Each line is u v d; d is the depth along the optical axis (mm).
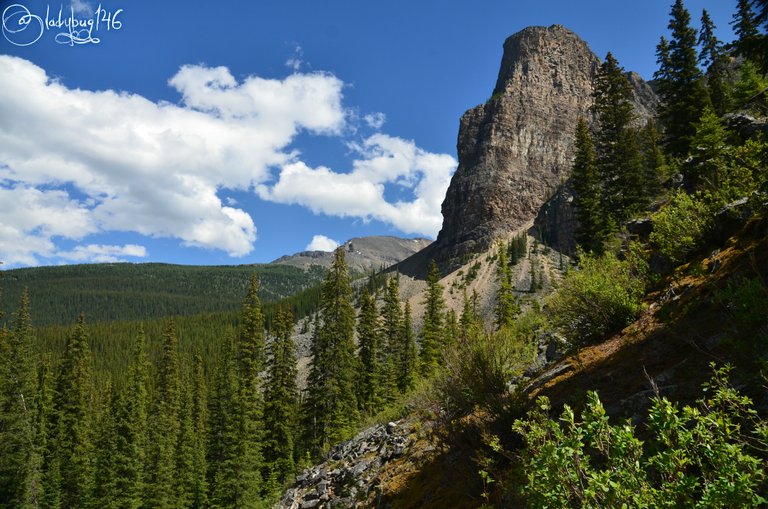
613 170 40625
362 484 9883
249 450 36656
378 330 64688
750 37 9109
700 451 2682
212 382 62750
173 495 38531
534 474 3086
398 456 10172
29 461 36812
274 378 47375
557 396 6770
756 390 4195
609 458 2822
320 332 47938
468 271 182625
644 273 9242
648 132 51500
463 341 7988
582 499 2775
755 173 8203
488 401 6816
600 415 2834
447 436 7121
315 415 44375
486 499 5539
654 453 3391
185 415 56000
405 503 7453
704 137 15070
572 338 9047
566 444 2805
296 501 11906
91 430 51625
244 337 54844
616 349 7453
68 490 44562
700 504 2346
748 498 2287
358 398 52062
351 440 15125
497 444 5180
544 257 174500
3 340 42969
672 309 7277
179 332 159250
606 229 34812
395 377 55062
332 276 49312
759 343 4336
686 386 5078
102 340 148875
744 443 2693
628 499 2605
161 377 56438
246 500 33094
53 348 123688
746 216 7945
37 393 50250
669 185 22594
